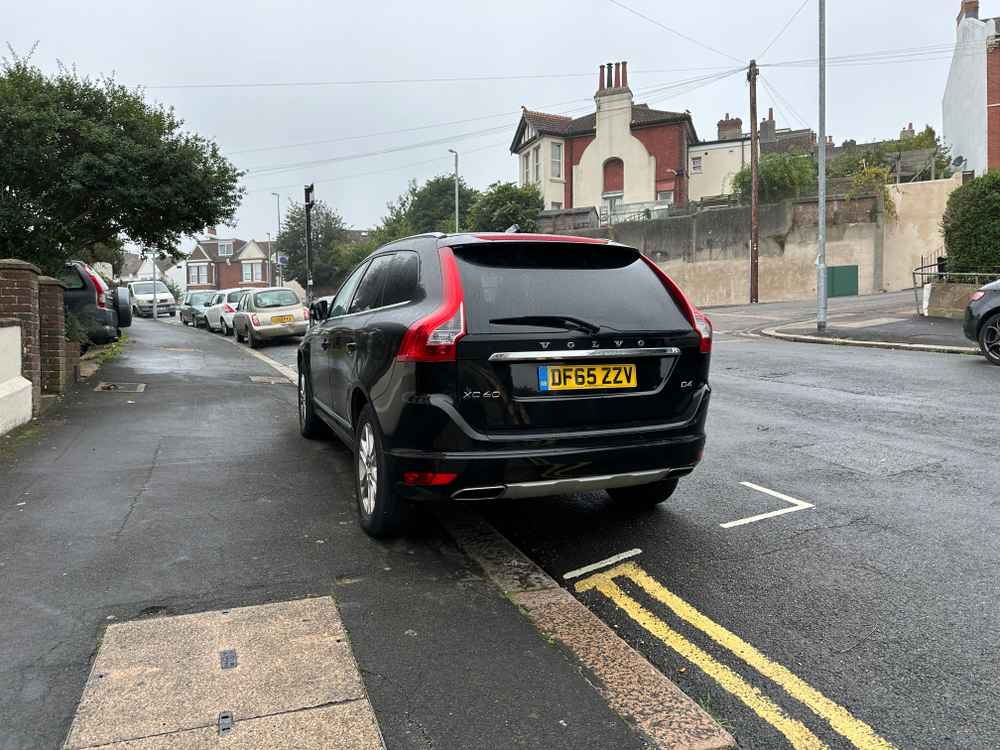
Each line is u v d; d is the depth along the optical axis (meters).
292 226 59.62
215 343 19.64
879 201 30.00
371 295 5.11
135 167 12.60
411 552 4.18
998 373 10.35
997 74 31.02
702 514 4.92
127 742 2.42
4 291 7.57
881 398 8.88
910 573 3.91
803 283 31.56
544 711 2.66
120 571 3.81
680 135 44.22
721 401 8.96
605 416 4.00
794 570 3.99
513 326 3.82
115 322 15.40
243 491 5.28
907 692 2.84
